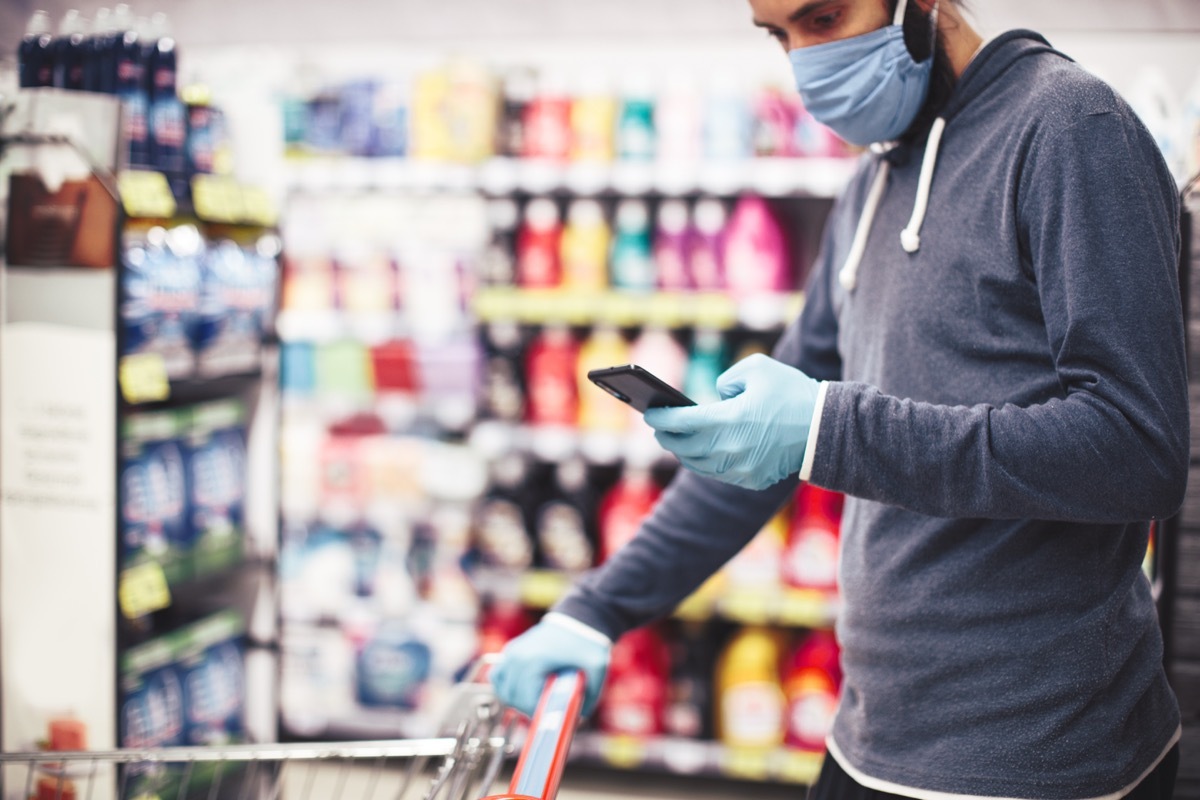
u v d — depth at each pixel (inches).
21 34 143.6
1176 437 35.4
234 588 100.2
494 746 47.2
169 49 84.7
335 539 133.0
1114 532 40.8
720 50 135.3
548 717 41.5
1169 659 55.5
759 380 39.2
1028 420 36.2
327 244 129.4
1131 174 37.1
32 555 77.4
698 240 122.8
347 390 129.0
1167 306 36.3
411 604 131.8
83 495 76.4
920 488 36.9
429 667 130.9
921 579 42.4
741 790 127.0
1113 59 122.1
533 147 124.3
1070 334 36.6
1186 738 58.6
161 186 79.7
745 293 122.1
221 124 95.0
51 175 74.9
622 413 125.1
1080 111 38.2
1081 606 40.2
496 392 127.9
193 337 88.7
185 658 90.1
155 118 84.1
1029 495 35.9
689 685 124.7
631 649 124.5
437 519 130.3
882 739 43.5
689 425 38.6
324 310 129.6
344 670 132.3
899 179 45.8
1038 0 122.3
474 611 130.1
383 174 124.2
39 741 78.0
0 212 75.9
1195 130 72.1
